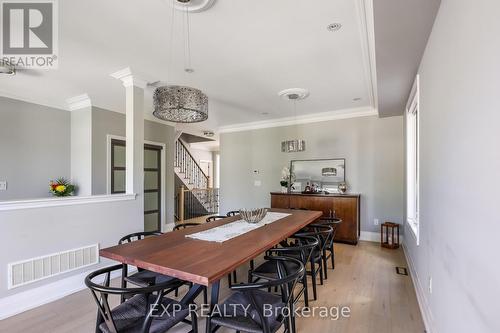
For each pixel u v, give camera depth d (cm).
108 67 319
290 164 588
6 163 396
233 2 199
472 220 121
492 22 99
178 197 784
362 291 286
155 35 246
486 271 106
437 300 192
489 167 103
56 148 456
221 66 317
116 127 495
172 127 620
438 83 188
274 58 296
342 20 223
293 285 169
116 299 271
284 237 231
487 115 104
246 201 650
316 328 220
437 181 194
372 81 364
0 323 229
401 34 210
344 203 472
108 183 477
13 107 405
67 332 215
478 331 115
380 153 493
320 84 377
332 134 538
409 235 369
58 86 385
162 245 200
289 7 206
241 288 143
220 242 207
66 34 244
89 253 306
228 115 564
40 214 268
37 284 264
